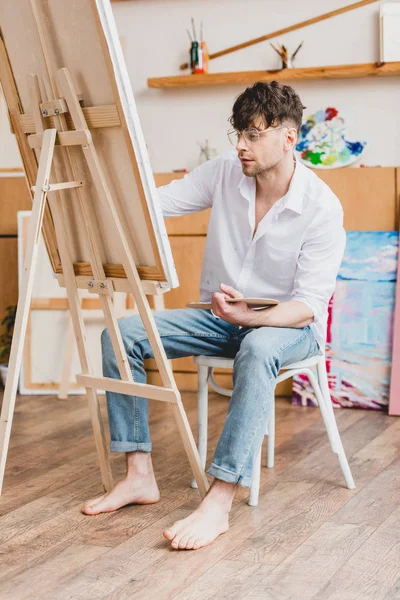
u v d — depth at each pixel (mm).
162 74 4004
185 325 2342
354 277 3588
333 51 3787
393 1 3689
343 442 2998
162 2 3967
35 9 1879
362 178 3600
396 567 1876
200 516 2031
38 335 3824
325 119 3793
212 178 2455
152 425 3242
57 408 3535
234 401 2078
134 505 2303
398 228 3564
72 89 1888
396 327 3508
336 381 3596
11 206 4008
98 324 3799
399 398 3459
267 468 2662
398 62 3619
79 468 2662
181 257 3805
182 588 1770
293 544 2014
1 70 2051
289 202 2295
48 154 1943
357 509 2268
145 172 1886
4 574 1849
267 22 3859
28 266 1969
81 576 1835
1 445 2020
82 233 2105
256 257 2391
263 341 2105
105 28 1775
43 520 2188
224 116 3938
